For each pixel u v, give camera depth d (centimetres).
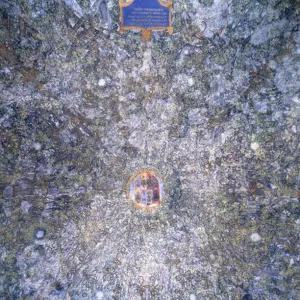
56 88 247
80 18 229
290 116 244
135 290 274
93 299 266
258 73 242
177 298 270
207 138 275
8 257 245
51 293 257
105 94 260
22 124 244
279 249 255
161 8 229
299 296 241
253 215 267
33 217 258
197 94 261
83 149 274
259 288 257
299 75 230
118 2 224
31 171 256
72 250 271
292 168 250
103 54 245
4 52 222
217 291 266
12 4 213
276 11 218
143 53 247
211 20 231
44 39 230
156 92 264
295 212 250
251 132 260
